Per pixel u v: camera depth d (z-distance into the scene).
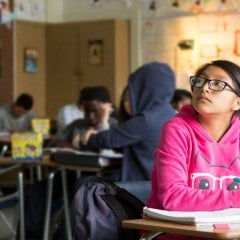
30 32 7.80
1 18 7.60
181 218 1.60
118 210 1.89
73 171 3.90
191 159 1.96
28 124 6.78
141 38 7.52
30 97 6.80
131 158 3.12
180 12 7.24
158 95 3.15
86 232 1.90
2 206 3.70
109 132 3.17
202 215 1.63
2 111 6.82
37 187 3.94
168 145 1.93
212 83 1.92
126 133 3.09
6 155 5.36
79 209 1.93
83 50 7.73
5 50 7.58
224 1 6.93
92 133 3.35
